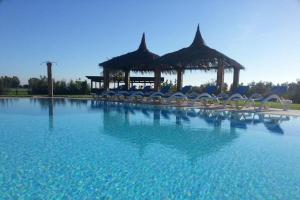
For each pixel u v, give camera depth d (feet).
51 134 22.62
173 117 33.19
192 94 50.67
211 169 14.10
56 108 44.14
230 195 10.98
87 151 17.30
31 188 11.42
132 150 17.75
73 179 12.46
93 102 56.29
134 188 11.57
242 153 17.21
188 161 15.46
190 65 57.36
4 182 12.02
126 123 28.68
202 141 20.54
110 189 11.44
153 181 12.38
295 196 10.92
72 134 22.70
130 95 56.39
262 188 11.69
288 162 15.30
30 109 42.29
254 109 38.83
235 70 49.93
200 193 11.16
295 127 26.22
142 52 61.62
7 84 85.20
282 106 41.86
